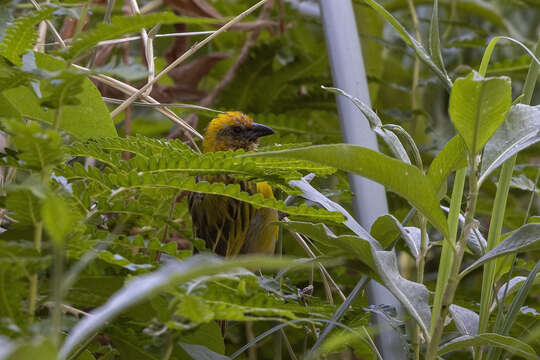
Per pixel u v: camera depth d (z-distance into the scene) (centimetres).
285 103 777
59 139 238
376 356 381
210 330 344
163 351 264
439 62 360
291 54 819
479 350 361
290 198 484
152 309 316
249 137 693
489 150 325
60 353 175
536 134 321
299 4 962
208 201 632
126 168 321
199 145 782
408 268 761
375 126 337
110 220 410
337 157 278
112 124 369
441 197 343
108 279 304
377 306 383
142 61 687
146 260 302
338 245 323
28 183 208
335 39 512
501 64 748
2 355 158
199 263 195
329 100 764
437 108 915
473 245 405
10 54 281
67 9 282
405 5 966
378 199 446
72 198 304
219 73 946
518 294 351
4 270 242
